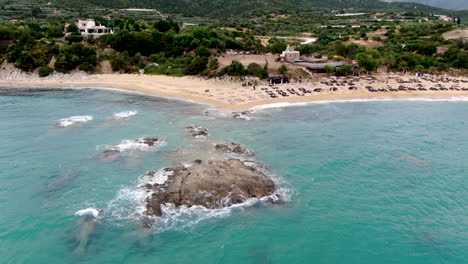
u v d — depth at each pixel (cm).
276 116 8231
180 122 7606
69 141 6469
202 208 4397
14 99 9481
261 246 3853
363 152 6256
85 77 12144
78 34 15125
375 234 4066
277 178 5225
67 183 4975
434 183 5209
